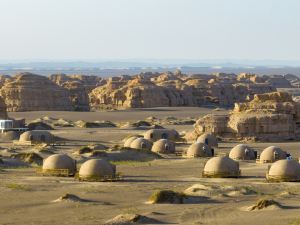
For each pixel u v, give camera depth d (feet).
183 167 276.00
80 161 291.79
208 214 166.20
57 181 223.92
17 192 198.59
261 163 286.87
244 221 156.35
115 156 305.53
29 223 156.04
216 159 242.17
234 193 196.75
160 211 170.40
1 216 165.27
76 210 172.55
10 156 298.56
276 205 172.76
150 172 258.98
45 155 312.29
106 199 189.37
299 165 226.58
